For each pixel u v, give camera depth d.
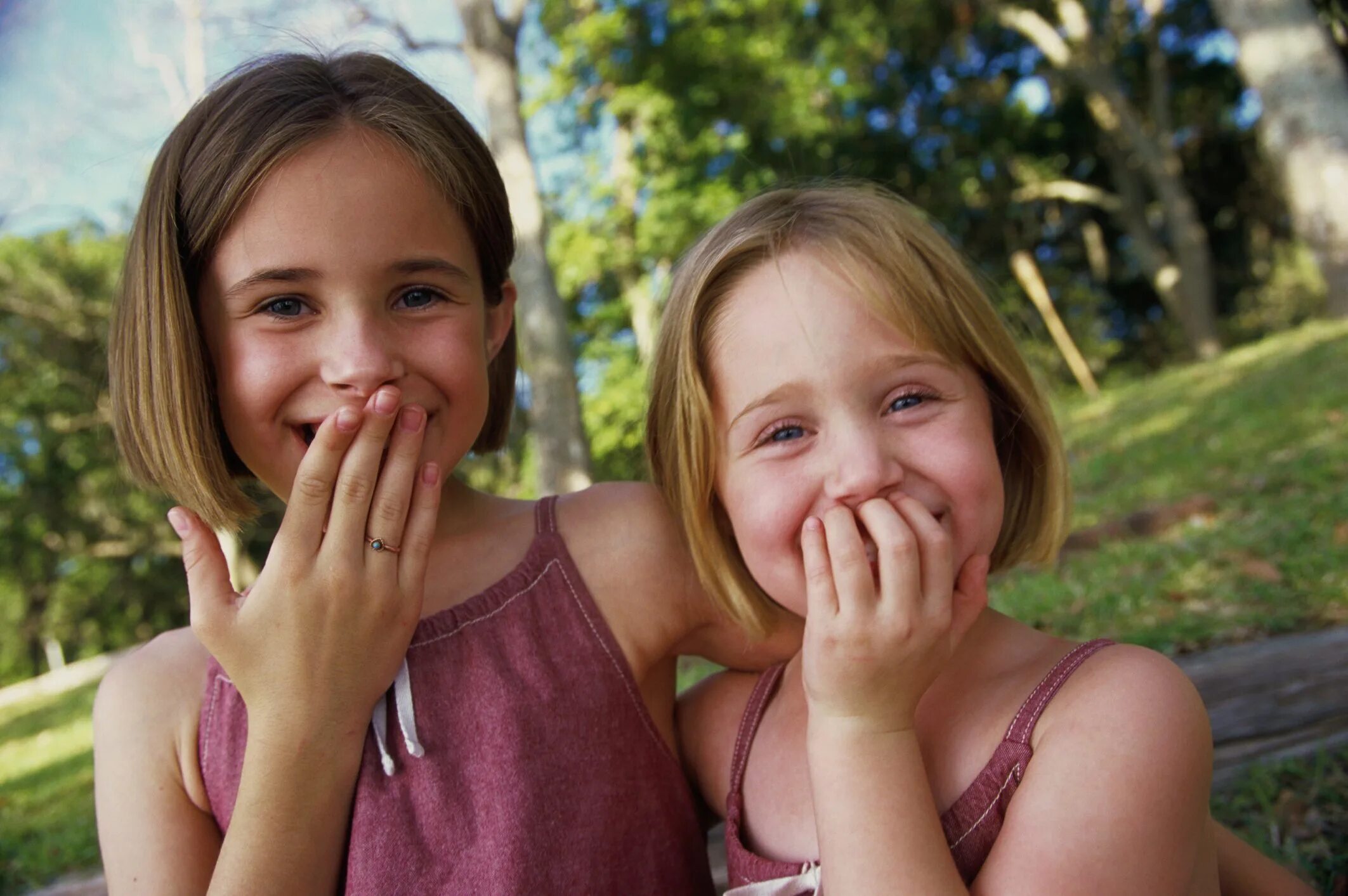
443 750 1.16
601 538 1.30
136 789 1.22
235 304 1.09
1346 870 1.58
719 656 1.39
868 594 0.99
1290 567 2.93
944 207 21.14
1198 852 1.06
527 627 1.22
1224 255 24.25
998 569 1.35
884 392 1.08
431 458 1.14
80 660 30.39
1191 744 0.97
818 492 1.07
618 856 1.18
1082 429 8.55
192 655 1.31
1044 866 0.92
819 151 17.66
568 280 14.98
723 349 1.15
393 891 1.10
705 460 1.20
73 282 19.16
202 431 1.13
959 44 19.83
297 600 1.07
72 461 20.52
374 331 1.08
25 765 6.41
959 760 1.07
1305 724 1.98
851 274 1.09
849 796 0.97
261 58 1.21
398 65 1.26
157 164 1.15
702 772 1.36
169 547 22.22
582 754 1.18
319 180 1.07
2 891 3.18
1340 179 9.70
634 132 15.72
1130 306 25.67
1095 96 19.36
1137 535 4.14
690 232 14.28
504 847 1.12
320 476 1.07
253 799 1.07
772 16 15.94
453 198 1.17
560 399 7.46
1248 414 6.45
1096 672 1.03
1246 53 10.13
